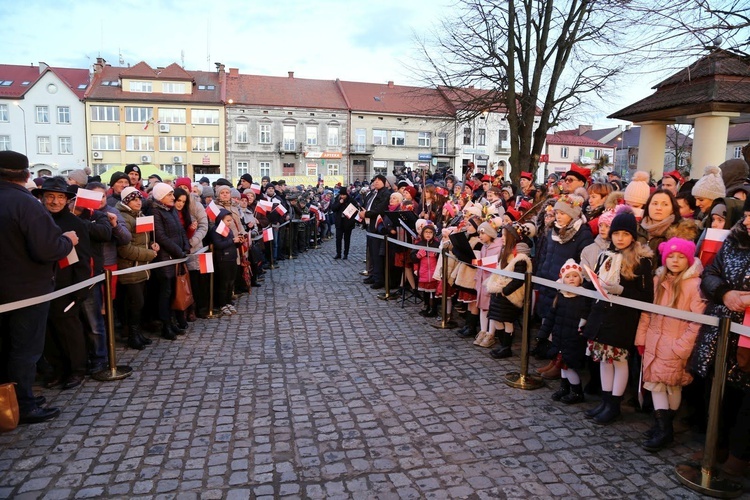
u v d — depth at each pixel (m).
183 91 44.19
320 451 3.51
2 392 3.47
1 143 42.59
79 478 3.17
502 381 4.82
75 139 43.31
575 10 12.41
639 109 11.00
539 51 13.02
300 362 5.37
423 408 4.21
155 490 3.05
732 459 3.17
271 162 45.62
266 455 3.46
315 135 46.31
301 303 8.11
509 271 4.92
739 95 9.06
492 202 7.11
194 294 7.06
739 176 4.76
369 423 3.94
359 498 2.97
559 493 3.03
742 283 3.00
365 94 48.66
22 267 3.83
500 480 3.16
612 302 3.67
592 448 3.56
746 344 2.91
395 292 8.59
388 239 7.92
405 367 5.21
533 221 6.02
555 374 4.89
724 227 3.64
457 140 49.00
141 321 6.50
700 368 3.22
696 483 3.07
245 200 9.42
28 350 3.91
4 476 3.19
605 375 3.93
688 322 3.40
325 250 15.28
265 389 4.63
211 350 5.75
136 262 5.53
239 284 8.78
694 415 3.86
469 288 6.08
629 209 3.79
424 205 8.44
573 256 4.75
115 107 43.12
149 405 4.27
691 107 9.56
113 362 4.87
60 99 42.81
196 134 44.16
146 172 19.81
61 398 4.40
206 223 6.92
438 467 3.31
